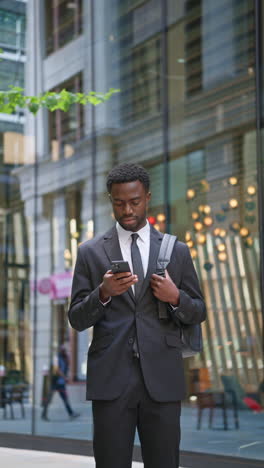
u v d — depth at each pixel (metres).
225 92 8.25
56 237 10.56
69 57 10.56
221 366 7.80
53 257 10.56
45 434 8.45
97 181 10.05
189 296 2.50
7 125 11.05
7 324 10.72
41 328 10.38
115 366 2.42
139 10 9.66
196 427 7.37
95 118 10.12
